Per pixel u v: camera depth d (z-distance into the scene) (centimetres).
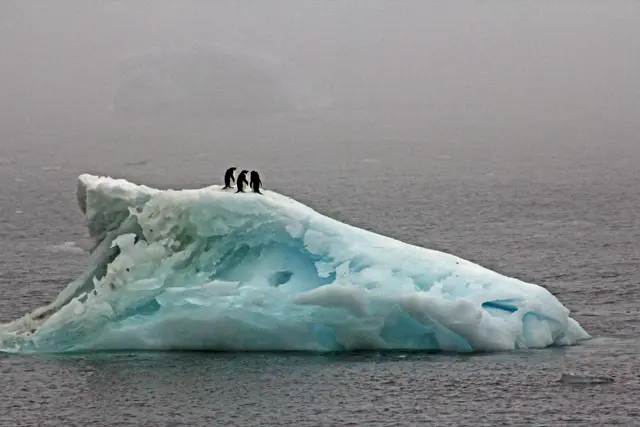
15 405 10344
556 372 11012
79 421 9962
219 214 11775
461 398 10356
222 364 11200
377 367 11075
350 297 11281
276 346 11575
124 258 11862
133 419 9975
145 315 11800
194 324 11525
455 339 11506
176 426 9800
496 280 11888
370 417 9944
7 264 19788
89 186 12481
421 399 10312
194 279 11762
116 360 11412
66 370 11162
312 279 11731
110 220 12400
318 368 11056
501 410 10081
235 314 11444
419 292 11488
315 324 11512
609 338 12631
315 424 9794
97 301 11800
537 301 11888
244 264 11894
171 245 11925
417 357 11381
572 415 10006
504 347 11606
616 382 10781
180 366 11169
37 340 11831
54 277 18325
